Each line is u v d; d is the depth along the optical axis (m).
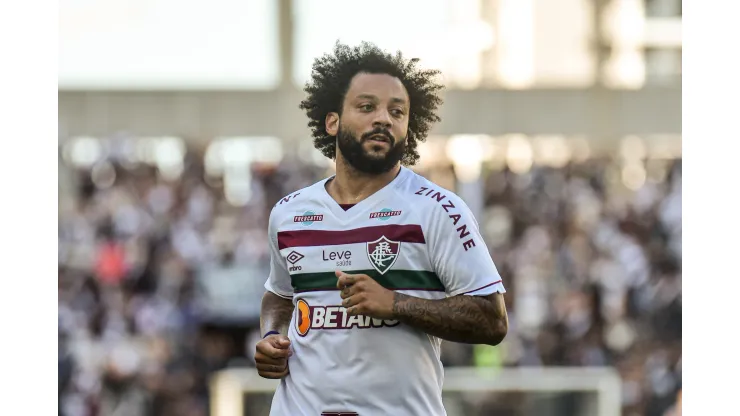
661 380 32.97
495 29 45.31
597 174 44.81
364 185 9.67
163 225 39.81
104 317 35.03
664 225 40.78
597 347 34.19
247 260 35.50
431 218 9.33
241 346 33.91
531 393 23.83
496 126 37.75
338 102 9.87
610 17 47.34
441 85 10.30
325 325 9.48
